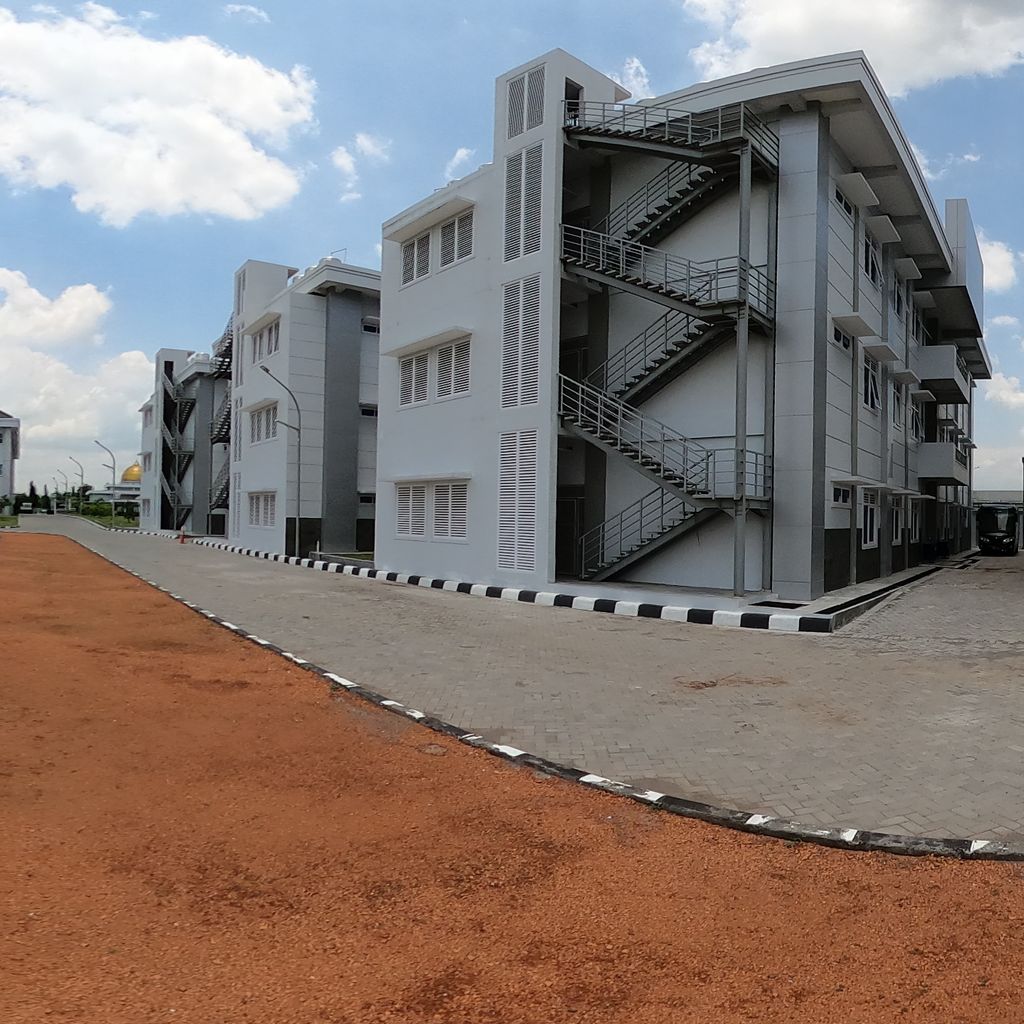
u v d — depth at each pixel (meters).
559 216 16.38
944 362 25.52
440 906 3.42
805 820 4.55
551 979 2.86
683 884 3.71
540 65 16.77
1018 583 19.75
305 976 2.83
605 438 16.12
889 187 18.72
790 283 15.27
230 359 40.22
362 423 30.61
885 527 21.34
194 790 4.70
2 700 6.23
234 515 35.31
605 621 12.98
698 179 16.11
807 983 2.85
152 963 2.86
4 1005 2.51
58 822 4.07
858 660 9.52
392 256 21.78
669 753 5.85
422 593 16.91
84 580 16.89
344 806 4.60
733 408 15.77
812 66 14.67
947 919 3.36
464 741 6.06
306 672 8.28
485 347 17.92
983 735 6.24
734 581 15.38
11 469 86.94
